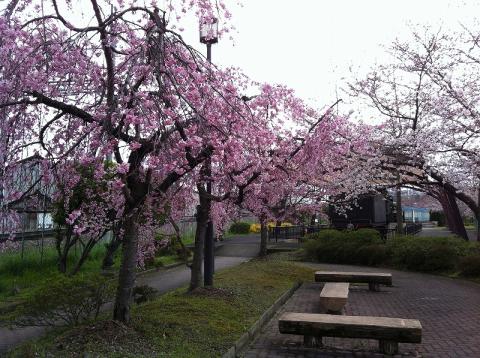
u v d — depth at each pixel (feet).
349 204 68.28
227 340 21.29
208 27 27.86
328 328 21.35
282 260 66.69
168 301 28.96
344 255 63.21
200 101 21.20
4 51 17.94
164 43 20.61
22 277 41.65
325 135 37.17
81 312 23.29
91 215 31.63
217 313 26.20
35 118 21.11
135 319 23.20
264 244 73.00
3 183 19.27
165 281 48.73
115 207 29.71
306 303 33.96
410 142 50.88
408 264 55.72
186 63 20.98
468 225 169.99
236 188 32.01
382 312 31.30
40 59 19.01
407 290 40.93
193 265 33.81
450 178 50.34
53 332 24.47
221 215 42.63
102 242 58.75
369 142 49.60
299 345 22.53
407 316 29.89
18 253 44.55
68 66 19.84
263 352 21.43
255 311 27.81
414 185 60.85
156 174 23.38
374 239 63.57
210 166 25.64
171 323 23.32
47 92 19.80
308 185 48.06
